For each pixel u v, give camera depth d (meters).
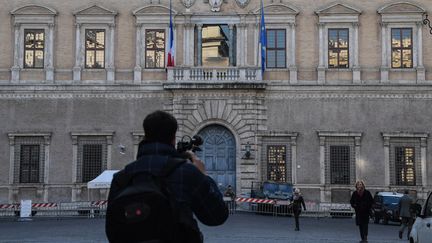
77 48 43.72
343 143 42.94
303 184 42.72
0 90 43.50
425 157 42.22
